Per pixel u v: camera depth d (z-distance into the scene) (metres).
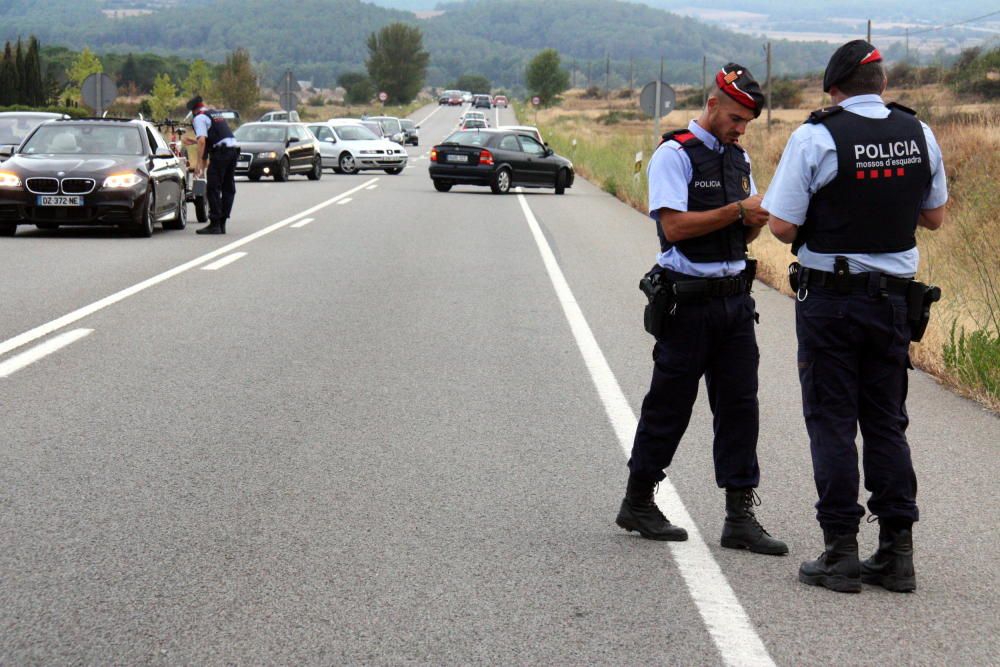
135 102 137.62
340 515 5.57
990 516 5.86
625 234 20.67
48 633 4.16
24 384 8.21
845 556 4.82
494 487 6.10
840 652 4.16
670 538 5.38
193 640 4.12
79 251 16.39
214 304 11.97
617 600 4.60
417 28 165.12
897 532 4.87
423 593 4.62
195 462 6.41
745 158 5.38
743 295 5.31
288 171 35.97
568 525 5.54
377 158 42.25
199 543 5.13
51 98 76.94
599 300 12.94
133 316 11.14
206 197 19.88
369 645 4.11
